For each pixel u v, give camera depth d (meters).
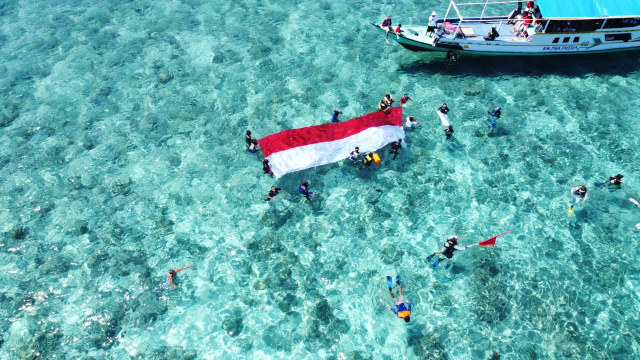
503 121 23.22
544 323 16.17
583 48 25.89
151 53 28.83
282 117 24.23
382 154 21.92
